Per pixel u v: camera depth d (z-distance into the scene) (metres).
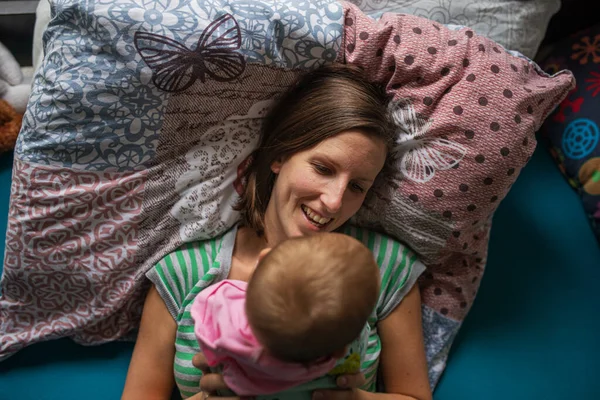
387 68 0.82
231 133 0.87
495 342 1.07
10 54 1.18
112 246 0.90
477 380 1.04
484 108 0.80
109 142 0.81
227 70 0.78
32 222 0.86
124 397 0.88
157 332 0.88
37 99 0.79
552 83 0.84
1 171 1.14
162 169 0.85
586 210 1.17
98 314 0.96
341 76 0.81
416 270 0.92
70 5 0.73
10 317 0.98
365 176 0.78
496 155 0.81
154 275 0.87
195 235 0.88
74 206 0.86
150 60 0.75
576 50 1.21
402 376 0.91
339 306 0.56
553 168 1.22
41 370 1.00
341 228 0.93
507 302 1.10
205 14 0.75
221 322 0.63
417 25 0.82
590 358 1.06
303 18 0.78
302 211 0.80
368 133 0.77
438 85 0.81
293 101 0.82
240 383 0.63
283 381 0.62
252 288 0.58
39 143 0.81
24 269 0.91
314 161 0.77
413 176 0.85
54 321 0.98
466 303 1.02
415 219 0.88
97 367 1.01
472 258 0.99
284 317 0.56
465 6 1.02
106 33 0.73
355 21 0.81
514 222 1.17
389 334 0.91
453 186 0.84
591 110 1.16
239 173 0.90
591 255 1.15
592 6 1.23
